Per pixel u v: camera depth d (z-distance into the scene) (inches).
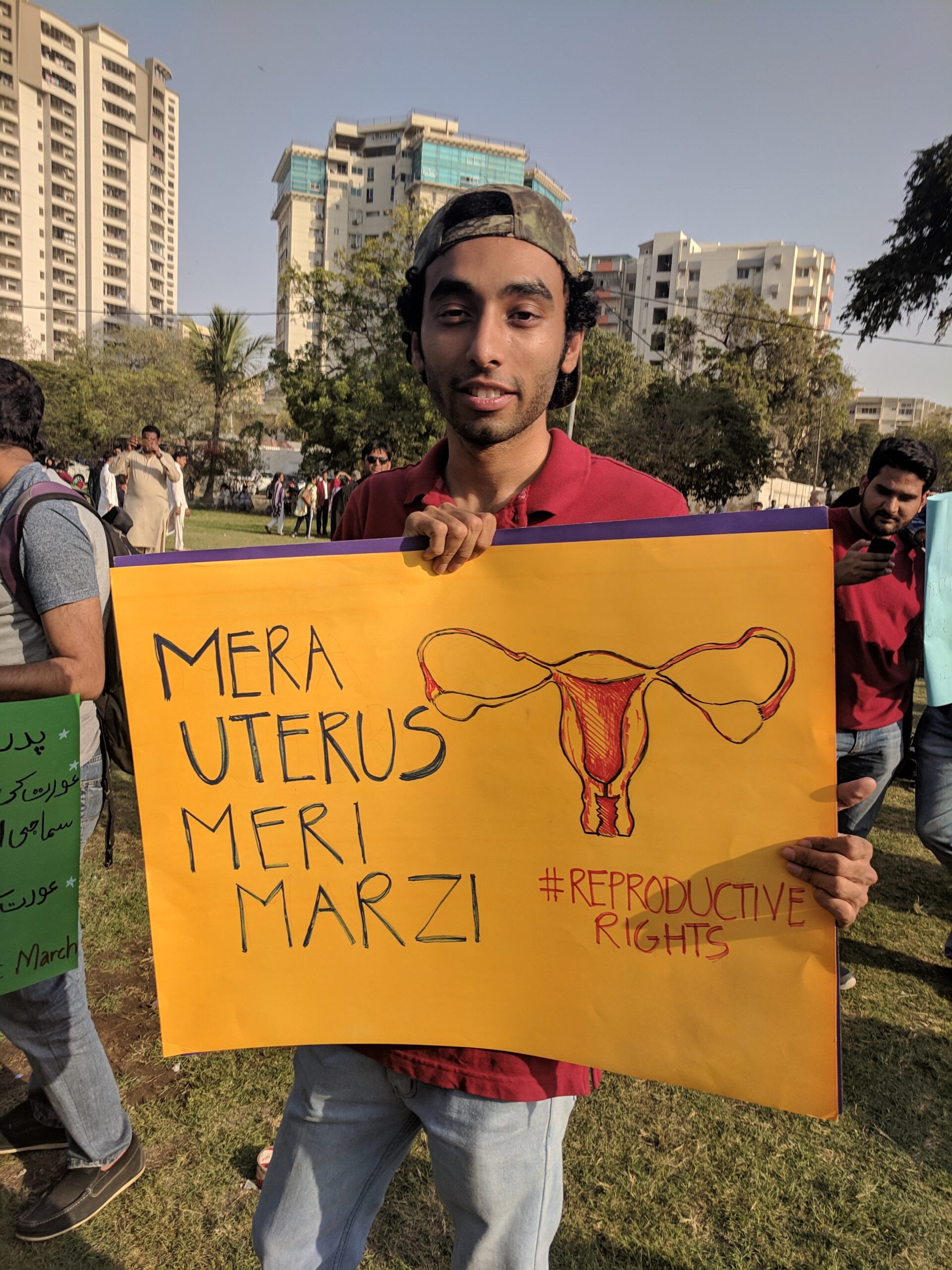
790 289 3368.6
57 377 1589.6
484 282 40.9
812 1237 76.0
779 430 1636.3
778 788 39.3
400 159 4136.3
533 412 43.1
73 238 4623.5
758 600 39.0
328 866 45.4
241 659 45.2
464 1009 44.0
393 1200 78.7
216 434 1473.9
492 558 42.8
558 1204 46.3
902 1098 95.1
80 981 75.0
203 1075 94.3
